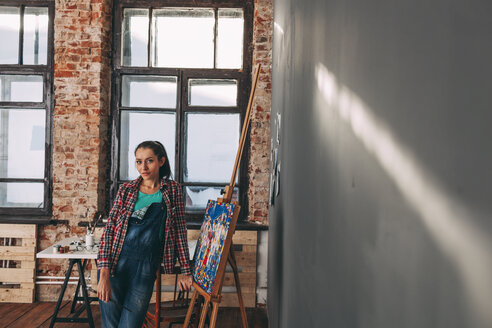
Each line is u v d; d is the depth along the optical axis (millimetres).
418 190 507
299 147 1716
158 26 4773
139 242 2445
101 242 2436
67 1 4566
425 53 492
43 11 4723
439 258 452
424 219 490
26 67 4684
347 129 884
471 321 388
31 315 4098
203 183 4758
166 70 4730
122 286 2430
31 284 4477
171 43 4773
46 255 3393
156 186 2596
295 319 1725
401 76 570
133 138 4789
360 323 770
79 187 4570
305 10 1646
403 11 566
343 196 915
